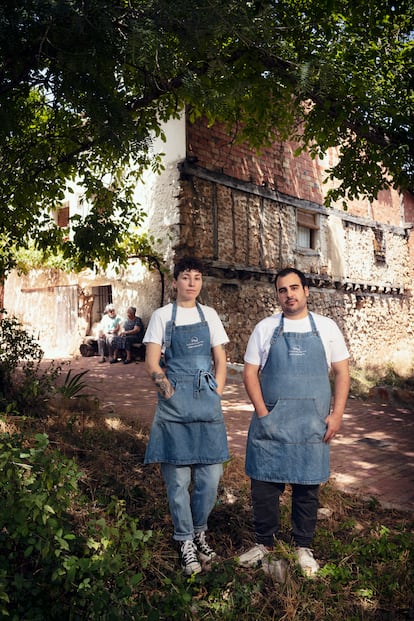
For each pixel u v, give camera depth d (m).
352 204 17.11
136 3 4.88
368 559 2.94
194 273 2.92
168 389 2.78
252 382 2.82
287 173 14.71
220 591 2.57
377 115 6.20
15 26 4.04
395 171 6.74
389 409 7.53
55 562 2.31
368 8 6.00
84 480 3.57
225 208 12.81
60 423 4.77
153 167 8.39
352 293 16.98
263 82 6.05
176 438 2.79
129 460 4.24
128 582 2.39
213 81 5.88
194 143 12.08
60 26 4.14
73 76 4.43
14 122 5.15
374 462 4.88
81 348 13.69
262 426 2.77
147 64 4.71
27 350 5.97
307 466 2.71
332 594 2.60
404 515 3.63
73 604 2.18
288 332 2.79
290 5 5.89
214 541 3.12
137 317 12.32
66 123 7.19
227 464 4.30
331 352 2.84
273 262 14.02
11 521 2.29
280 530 3.23
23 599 2.20
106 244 7.62
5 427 4.10
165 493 3.67
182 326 2.88
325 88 5.66
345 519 3.48
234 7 4.38
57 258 14.26
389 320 18.58
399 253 19.28
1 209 7.16
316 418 2.72
